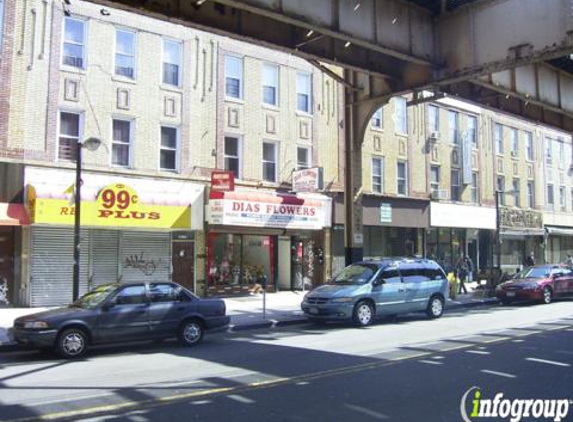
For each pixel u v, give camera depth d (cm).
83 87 1947
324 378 848
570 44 1384
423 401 706
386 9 1541
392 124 2930
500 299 2198
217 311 1288
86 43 1973
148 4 1232
